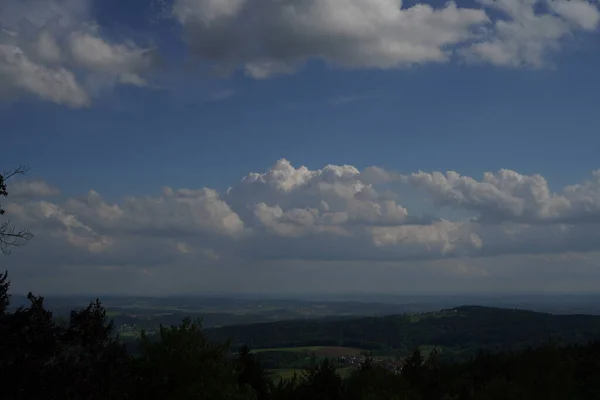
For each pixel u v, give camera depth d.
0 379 21.11
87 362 24.70
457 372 60.81
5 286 23.61
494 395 37.75
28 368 21.83
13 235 22.95
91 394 24.39
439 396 51.56
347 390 42.78
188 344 28.58
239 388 28.41
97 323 26.84
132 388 26.94
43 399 22.00
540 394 37.88
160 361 27.67
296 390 44.00
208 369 27.73
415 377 53.16
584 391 45.69
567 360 41.31
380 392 38.12
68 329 25.36
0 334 21.80
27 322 22.81
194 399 26.72
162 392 27.08
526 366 39.56
